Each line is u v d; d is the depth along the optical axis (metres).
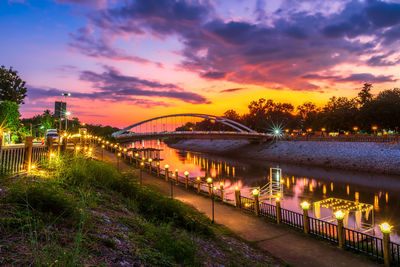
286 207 26.69
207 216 13.50
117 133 92.38
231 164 70.00
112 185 10.02
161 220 8.03
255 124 136.75
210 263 5.88
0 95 51.50
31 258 3.09
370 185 39.16
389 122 67.56
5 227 3.76
